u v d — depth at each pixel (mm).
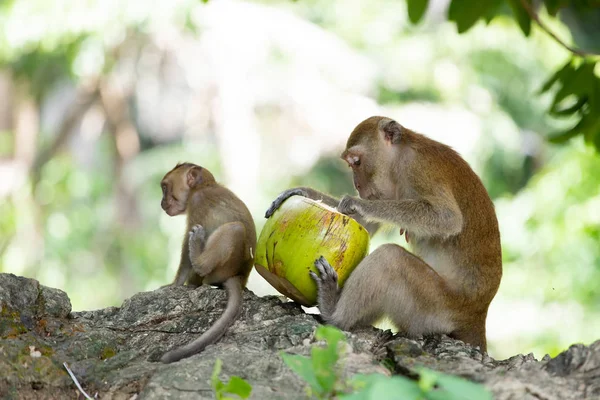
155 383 5926
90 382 6285
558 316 17750
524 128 28234
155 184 27422
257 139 26438
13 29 23453
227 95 26234
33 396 6082
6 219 24984
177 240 24594
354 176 8242
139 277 25000
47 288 7219
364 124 8242
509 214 18719
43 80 27609
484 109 26828
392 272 7320
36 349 6449
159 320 7227
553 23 25906
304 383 5898
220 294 7418
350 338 6547
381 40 27031
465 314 7680
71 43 24078
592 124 10047
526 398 5500
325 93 26734
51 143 27688
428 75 26750
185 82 28719
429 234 7633
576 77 9859
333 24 27406
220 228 8102
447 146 8102
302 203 7262
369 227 8555
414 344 6523
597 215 17141
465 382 4238
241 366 6098
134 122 30609
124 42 26609
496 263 7816
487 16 10148
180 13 24250
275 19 26203
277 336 6672
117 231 26266
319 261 7105
